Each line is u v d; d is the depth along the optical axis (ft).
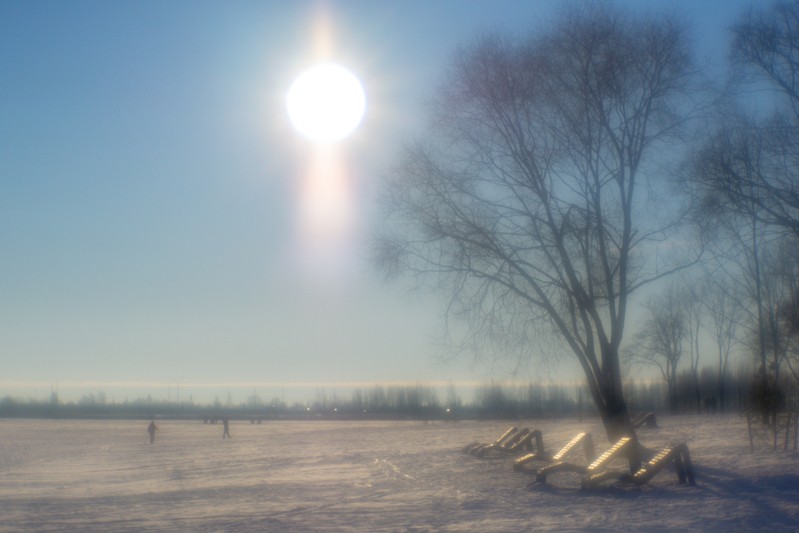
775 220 77.82
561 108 83.87
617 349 84.43
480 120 85.35
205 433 250.57
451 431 197.67
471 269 85.61
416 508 60.70
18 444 201.26
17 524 57.77
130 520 58.49
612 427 83.92
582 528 48.88
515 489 69.87
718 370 246.27
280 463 115.75
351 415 448.65
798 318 107.86
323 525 53.36
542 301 84.94
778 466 69.67
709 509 53.67
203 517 59.06
